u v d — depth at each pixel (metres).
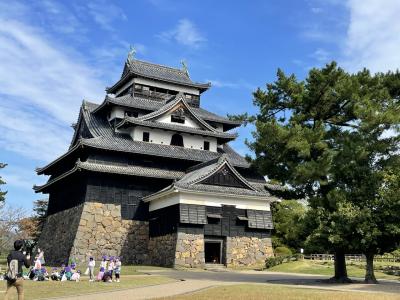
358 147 28.98
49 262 51.66
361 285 27.22
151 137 55.34
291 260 48.66
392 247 28.12
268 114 35.00
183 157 53.62
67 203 53.69
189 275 34.34
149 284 26.48
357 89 31.62
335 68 32.19
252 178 56.31
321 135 30.81
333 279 29.66
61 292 21.81
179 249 42.62
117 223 48.19
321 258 54.22
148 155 52.06
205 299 18.27
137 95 62.19
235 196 46.03
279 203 56.81
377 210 27.52
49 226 57.72
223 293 20.58
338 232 27.11
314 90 32.44
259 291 21.47
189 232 43.50
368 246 27.67
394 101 32.81
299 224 29.62
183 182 44.50
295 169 30.72
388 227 26.72
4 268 40.66
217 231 45.06
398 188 27.14
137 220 49.31
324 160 29.52
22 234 81.19
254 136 32.72
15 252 16.03
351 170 29.08
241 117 36.38
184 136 57.47
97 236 46.78
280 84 33.84
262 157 33.66
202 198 44.59
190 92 66.06
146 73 63.44
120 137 54.56
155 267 42.97
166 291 22.47
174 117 56.91
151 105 59.66
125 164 51.12
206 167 48.97
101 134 54.16
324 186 30.75
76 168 47.12
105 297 19.86
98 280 29.62
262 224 47.22
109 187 48.91
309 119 33.53
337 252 30.09
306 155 31.00
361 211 27.03
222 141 60.75
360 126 30.44
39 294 20.69
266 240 47.72
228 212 45.94
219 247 45.94
